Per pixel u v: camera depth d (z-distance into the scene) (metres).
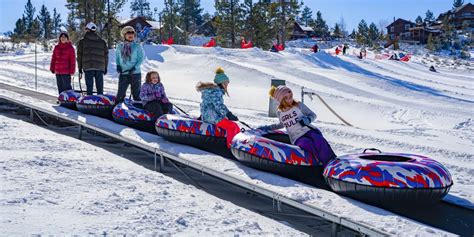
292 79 25.23
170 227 4.59
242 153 6.56
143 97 9.09
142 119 8.88
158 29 71.81
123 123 9.11
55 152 7.28
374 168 5.38
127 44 10.07
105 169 6.57
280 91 6.48
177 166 7.33
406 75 42.09
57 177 5.91
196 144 7.69
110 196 5.35
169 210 5.10
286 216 5.71
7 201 4.82
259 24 58.00
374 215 4.94
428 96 25.75
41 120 10.46
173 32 67.50
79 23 51.22
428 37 99.69
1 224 4.22
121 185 5.86
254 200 6.28
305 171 6.26
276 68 29.09
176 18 68.31
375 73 37.81
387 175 5.29
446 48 92.62
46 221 4.42
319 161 6.29
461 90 32.69
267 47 59.12
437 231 4.58
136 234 4.32
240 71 25.64
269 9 59.38
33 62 28.44
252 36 58.47
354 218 4.84
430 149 9.84
